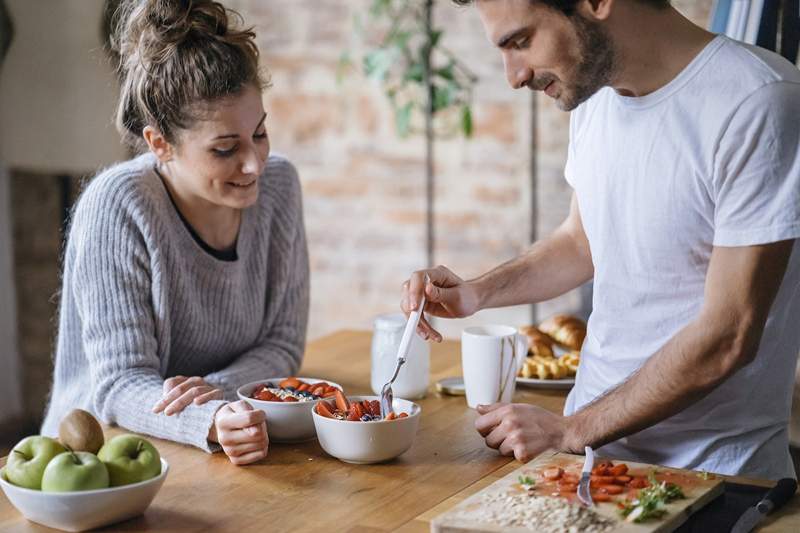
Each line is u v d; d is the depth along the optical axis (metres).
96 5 3.41
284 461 1.52
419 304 1.69
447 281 1.74
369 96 3.64
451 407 1.80
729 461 1.54
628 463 1.38
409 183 3.64
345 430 1.47
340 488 1.40
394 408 1.59
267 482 1.43
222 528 1.27
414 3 3.52
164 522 1.29
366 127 3.66
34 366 3.64
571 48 1.41
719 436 1.54
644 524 1.17
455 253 3.62
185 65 1.63
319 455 1.55
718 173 1.42
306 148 3.75
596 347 1.67
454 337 3.61
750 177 1.38
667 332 1.55
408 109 3.39
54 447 1.29
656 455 1.59
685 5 3.12
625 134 1.54
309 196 3.78
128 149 3.53
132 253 1.75
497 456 1.54
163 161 1.76
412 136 3.61
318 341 2.31
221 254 1.89
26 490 1.24
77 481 1.24
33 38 3.41
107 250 1.75
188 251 1.83
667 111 1.48
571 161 1.73
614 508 1.22
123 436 1.31
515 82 1.46
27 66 3.42
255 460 1.51
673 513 1.21
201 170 1.69
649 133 1.50
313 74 3.70
